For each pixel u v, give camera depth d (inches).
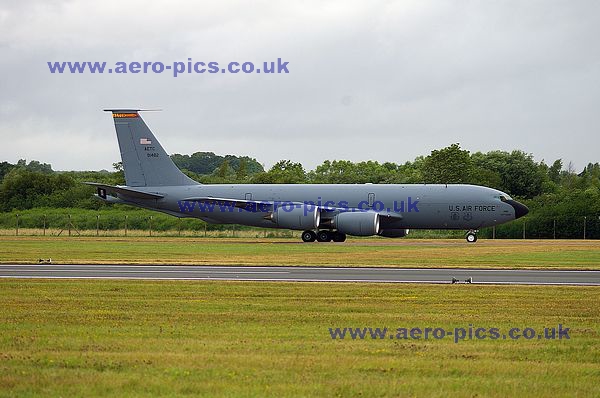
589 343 1690.5
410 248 5241.1
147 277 3117.6
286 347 1601.9
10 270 3427.7
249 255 4463.6
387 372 1391.5
